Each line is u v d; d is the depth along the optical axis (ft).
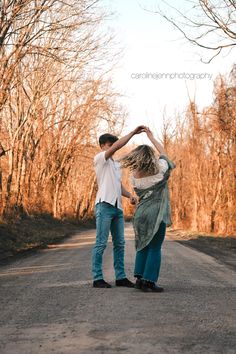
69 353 11.43
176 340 12.46
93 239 72.28
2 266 32.73
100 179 20.75
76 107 120.26
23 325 14.28
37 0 61.16
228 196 98.94
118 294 18.74
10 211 75.66
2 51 64.28
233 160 98.27
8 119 84.48
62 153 124.06
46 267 30.73
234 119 93.35
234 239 77.20
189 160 124.47
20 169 88.28
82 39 78.69
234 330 13.62
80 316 15.14
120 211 20.93
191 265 32.04
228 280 24.53
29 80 85.81
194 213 120.67
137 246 19.60
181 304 17.01
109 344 12.08
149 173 19.24
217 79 93.45
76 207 160.25
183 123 158.51
